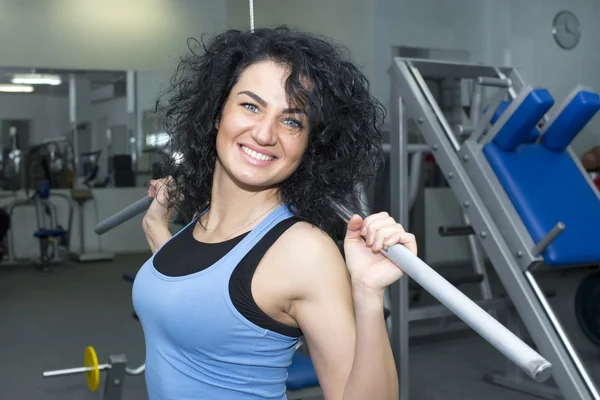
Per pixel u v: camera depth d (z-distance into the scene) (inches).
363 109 38.6
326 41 39.1
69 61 295.7
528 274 98.2
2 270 269.9
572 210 103.5
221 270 35.4
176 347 36.9
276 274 34.6
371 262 32.5
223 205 39.3
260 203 38.1
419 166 140.0
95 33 298.4
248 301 34.9
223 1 313.3
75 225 305.0
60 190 301.3
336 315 33.7
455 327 163.5
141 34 304.0
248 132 36.8
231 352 35.6
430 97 114.8
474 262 136.3
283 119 36.5
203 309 35.3
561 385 90.6
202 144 42.2
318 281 33.9
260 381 35.9
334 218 38.2
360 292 32.4
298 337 36.8
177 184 46.1
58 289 229.8
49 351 153.4
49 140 300.7
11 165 297.4
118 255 306.0
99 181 308.7
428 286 28.2
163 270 37.8
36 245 297.3
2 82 291.9
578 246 99.6
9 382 130.6
